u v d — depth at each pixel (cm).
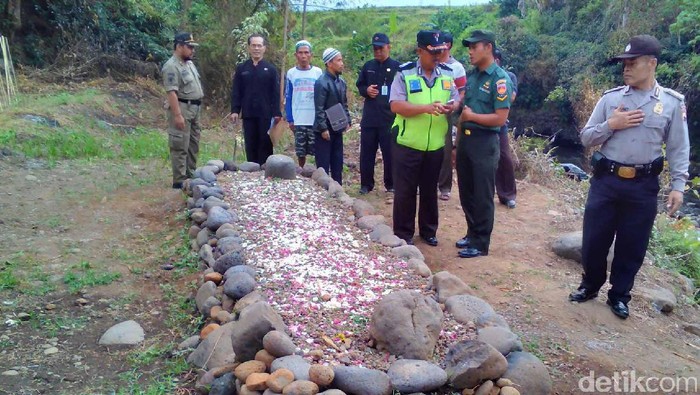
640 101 411
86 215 632
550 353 388
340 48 1678
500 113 496
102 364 365
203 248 498
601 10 2380
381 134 714
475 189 523
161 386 337
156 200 684
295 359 304
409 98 514
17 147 866
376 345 338
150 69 1598
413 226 561
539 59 2367
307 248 473
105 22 1574
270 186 639
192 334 400
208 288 422
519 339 362
